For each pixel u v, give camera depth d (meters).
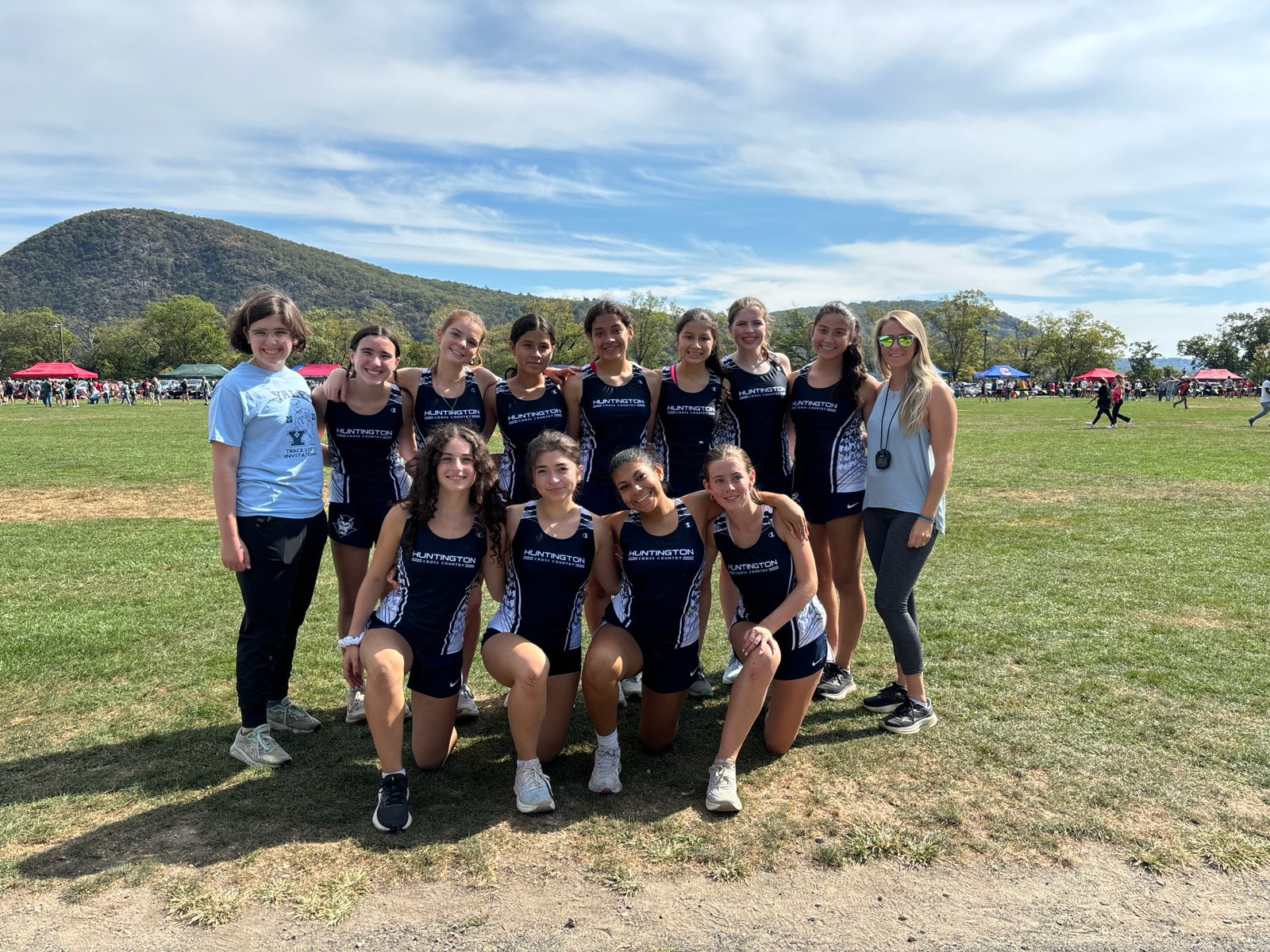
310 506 3.87
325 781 3.50
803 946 2.42
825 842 2.98
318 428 4.07
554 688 3.57
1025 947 2.42
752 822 3.13
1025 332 100.31
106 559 7.70
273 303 3.76
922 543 3.90
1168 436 20.92
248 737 3.66
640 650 3.60
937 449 3.89
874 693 4.48
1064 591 6.30
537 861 2.88
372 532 4.27
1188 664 4.69
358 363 3.98
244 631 3.69
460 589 3.50
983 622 5.56
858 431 4.45
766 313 4.66
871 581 6.97
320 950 2.41
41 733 3.96
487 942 2.44
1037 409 40.41
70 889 2.70
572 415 4.61
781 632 3.62
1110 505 10.24
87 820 3.15
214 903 2.62
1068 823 3.07
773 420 4.66
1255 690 4.30
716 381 4.65
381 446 4.20
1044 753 3.64
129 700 4.37
